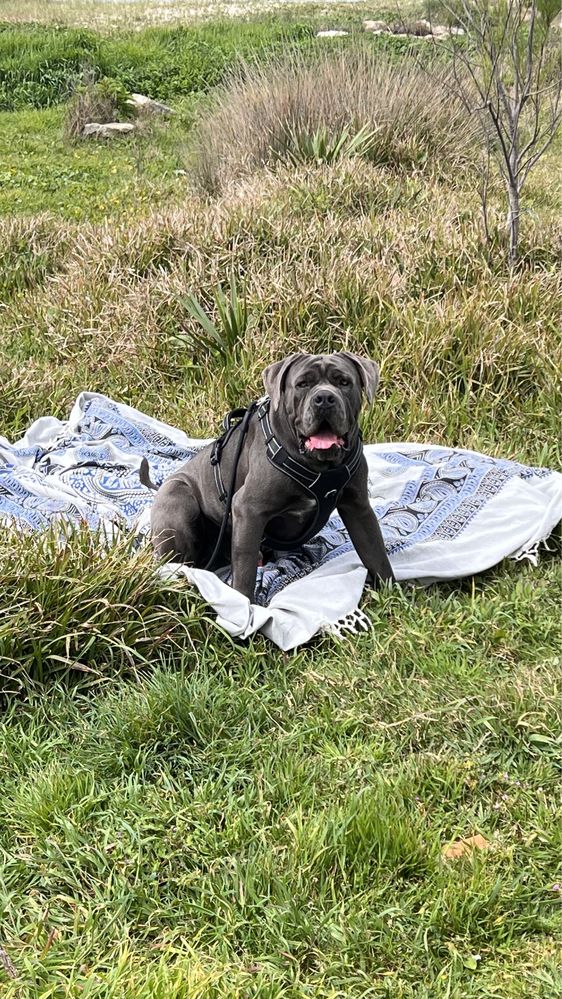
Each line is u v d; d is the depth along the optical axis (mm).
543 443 5227
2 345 6164
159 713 3963
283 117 8805
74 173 11219
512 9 6031
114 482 5055
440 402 5461
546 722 3904
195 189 9094
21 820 3732
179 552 4508
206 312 5996
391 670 4125
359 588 4410
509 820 3717
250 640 4215
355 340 5695
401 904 3541
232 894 3559
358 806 3682
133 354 5910
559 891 3553
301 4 25172
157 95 15359
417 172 8297
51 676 4129
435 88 9219
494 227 6457
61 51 15945
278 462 4219
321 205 7141
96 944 3467
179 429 5508
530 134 9203
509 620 4320
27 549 4270
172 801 3752
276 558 4711
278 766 3844
